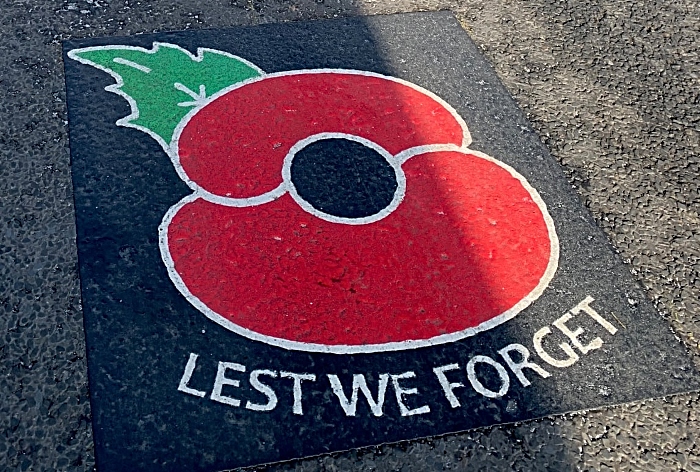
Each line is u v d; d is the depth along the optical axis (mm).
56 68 3098
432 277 2471
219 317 2312
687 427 2180
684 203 2818
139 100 2984
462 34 3439
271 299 2369
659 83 3314
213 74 3129
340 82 3145
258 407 2125
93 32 3283
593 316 2420
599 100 3201
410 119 3018
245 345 2252
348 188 2730
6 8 3357
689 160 2988
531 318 2389
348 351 2258
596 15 3621
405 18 3484
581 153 2963
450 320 2359
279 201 2662
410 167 2824
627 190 2840
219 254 2480
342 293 2402
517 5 3621
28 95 2979
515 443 2115
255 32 3344
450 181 2787
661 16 3654
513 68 3305
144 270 2420
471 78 3232
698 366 2322
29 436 2043
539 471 2068
